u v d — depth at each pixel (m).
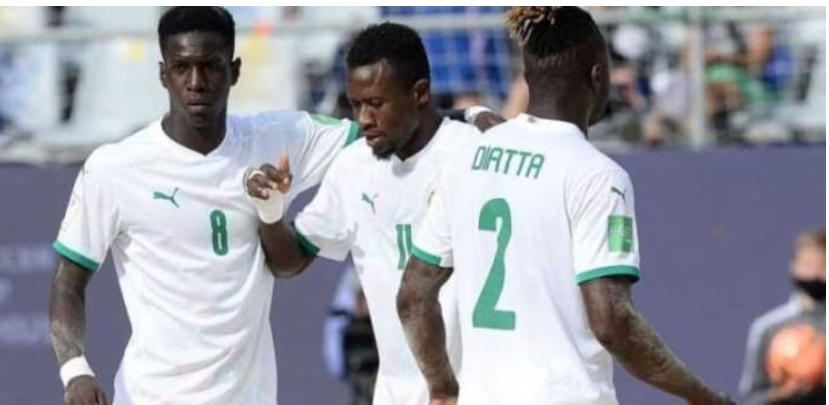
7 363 33.31
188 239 20.89
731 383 31.53
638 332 16.50
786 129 33.78
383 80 20.00
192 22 20.19
